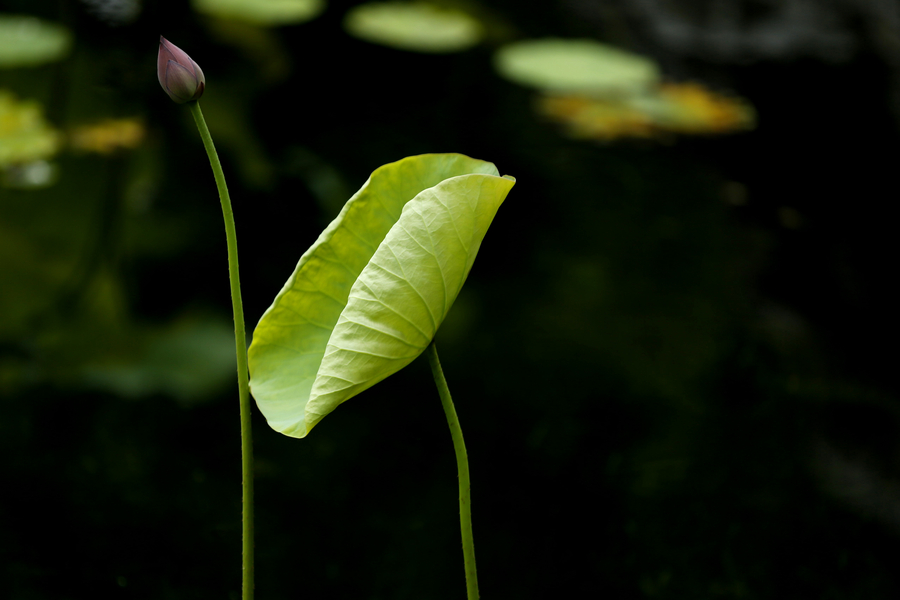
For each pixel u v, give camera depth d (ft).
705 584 12.73
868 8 28.81
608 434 16.21
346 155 24.13
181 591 11.43
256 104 26.30
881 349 19.11
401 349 9.43
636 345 18.76
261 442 15.08
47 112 23.39
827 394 17.61
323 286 9.64
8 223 19.65
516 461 15.33
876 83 28.17
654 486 14.93
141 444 14.65
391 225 9.67
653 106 27.68
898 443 16.25
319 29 32.27
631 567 13.00
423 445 15.55
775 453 15.69
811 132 27.25
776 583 12.84
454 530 13.47
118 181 21.54
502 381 17.66
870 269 21.54
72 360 16.62
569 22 34.96
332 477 14.42
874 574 13.11
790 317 19.63
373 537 13.03
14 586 11.32
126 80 25.43
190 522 12.92
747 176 25.02
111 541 12.28
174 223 20.86
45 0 28.66
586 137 26.35
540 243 21.97
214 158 9.41
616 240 22.21
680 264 20.88
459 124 26.53
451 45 32.48
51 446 14.37
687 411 17.06
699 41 31.83
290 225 21.31
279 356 9.66
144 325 17.83
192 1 30.40
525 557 13.03
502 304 20.13
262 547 12.55
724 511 14.35
